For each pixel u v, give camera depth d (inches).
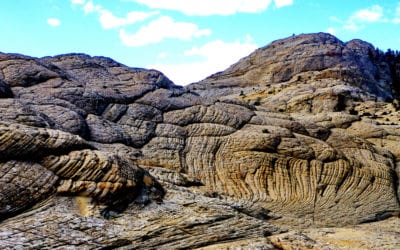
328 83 2568.9
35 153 856.9
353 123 1815.9
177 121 1413.6
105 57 1772.9
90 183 858.1
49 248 710.5
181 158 1277.1
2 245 689.0
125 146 1232.8
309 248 847.1
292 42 3282.5
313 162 1339.8
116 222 828.0
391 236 969.5
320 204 1181.1
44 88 1294.3
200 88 2935.5
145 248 778.8
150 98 1464.1
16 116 978.1
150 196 942.4
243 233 888.3
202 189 1144.2
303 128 1537.9
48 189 825.5
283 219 1070.4
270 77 2970.0
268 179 1247.5
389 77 3398.1
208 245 829.8
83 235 762.2
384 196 1278.3
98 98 1344.7
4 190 776.3
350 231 1006.4
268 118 1572.3
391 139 1711.4
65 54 1691.7
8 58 1363.2
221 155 1323.8
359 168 1382.9
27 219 764.0
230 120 1470.2
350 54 3110.2
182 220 882.1
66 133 936.9
